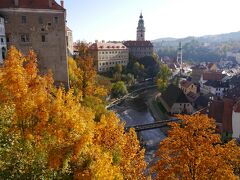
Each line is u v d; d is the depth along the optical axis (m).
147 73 179.75
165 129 76.81
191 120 22.72
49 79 35.19
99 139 24.09
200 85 142.00
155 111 105.81
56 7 58.09
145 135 74.19
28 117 19.33
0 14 54.38
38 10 56.50
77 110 22.34
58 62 59.47
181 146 21.92
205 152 21.41
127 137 26.55
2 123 17.66
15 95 19.66
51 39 58.44
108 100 112.69
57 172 16.38
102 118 25.89
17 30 55.81
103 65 167.50
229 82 122.88
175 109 98.25
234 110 64.69
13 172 15.08
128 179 24.11
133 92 139.88
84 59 73.69
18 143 16.67
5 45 54.75
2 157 15.36
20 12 55.44
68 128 18.06
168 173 21.39
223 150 21.86
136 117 97.81
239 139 64.50
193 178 21.11
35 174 15.53
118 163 23.80
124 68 167.62
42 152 16.64
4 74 21.17
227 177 20.41
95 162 17.06
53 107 20.06
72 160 16.86
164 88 130.25
